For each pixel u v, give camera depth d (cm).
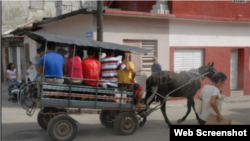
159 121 956
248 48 1543
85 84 720
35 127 856
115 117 770
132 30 1230
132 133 774
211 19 1372
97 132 805
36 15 2223
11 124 896
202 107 576
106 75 745
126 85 757
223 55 1468
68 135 693
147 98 857
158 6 1295
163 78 847
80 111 750
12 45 1981
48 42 709
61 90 685
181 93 877
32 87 729
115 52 805
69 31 1326
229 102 1376
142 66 1271
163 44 1307
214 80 566
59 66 688
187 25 1364
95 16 1159
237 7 1474
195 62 1412
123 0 1581
